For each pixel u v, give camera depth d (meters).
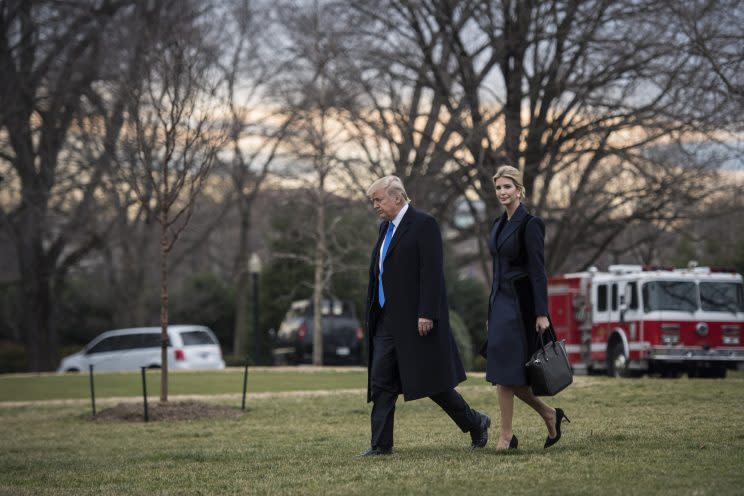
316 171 57.34
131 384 38.03
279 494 11.00
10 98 63.53
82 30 63.81
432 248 13.79
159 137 34.97
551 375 12.97
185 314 93.12
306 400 27.44
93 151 62.06
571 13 50.25
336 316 66.00
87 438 20.59
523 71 53.06
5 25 63.59
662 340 38.69
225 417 23.80
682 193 50.72
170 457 15.68
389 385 14.10
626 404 21.64
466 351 45.97
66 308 91.44
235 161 72.81
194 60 30.06
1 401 33.22
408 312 13.81
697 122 46.75
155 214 25.86
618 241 71.50
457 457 13.30
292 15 57.00
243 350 78.81
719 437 14.34
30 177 66.62
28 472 14.76
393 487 11.00
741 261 65.94
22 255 71.06
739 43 43.16
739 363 39.03
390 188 13.95
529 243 13.23
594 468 11.65
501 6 51.16
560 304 44.31
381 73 51.53
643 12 48.00
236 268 79.81
